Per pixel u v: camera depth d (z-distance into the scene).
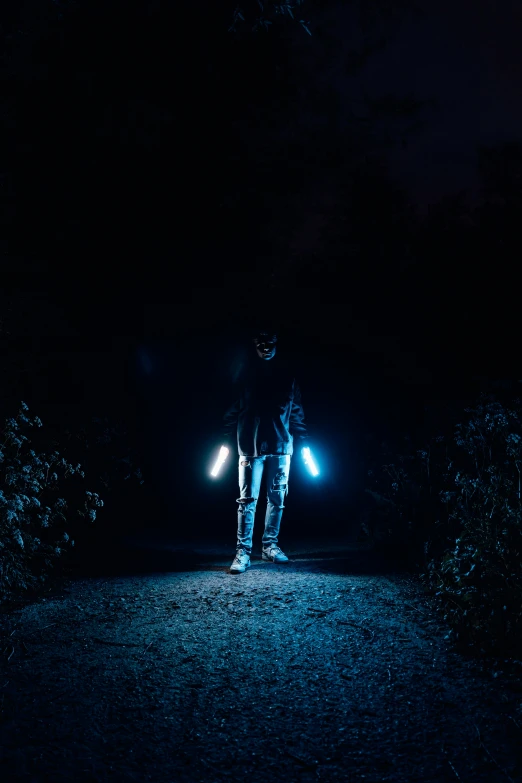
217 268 11.02
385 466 7.57
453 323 10.16
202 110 10.03
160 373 10.76
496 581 4.60
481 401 6.97
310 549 7.78
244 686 3.86
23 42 8.63
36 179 8.88
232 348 11.48
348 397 11.02
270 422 6.71
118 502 8.95
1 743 3.25
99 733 3.36
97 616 5.04
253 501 6.66
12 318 8.19
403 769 3.04
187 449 11.27
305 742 3.28
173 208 10.10
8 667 4.11
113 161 9.48
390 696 3.71
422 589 5.54
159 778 3.00
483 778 2.96
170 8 9.41
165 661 4.20
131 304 10.05
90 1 8.89
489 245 10.64
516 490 5.16
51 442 7.46
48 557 6.46
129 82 9.50
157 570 6.59
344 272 11.77
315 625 4.78
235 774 3.03
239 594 5.55
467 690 3.75
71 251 9.25
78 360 8.88
